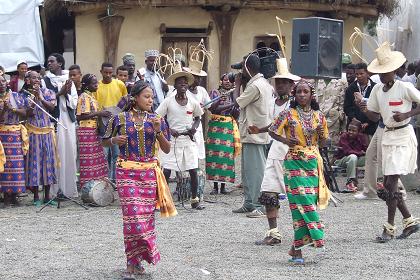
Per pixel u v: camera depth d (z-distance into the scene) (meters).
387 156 11.25
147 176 9.28
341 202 14.84
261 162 13.51
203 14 23.73
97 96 16.28
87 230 12.38
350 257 10.25
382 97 11.36
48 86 16.17
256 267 9.77
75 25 24.03
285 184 9.94
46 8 24.36
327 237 11.59
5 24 21.88
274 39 24.03
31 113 14.81
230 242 11.30
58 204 14.70
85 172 15.49
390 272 9.43
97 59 23.94
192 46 23.86
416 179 16.53
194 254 10.54
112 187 15.11
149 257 9.21
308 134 9.84
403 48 25.70
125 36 23.78
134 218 9.14
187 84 14.28
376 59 11.45
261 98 13.05
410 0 25.44
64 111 15.69
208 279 9.18
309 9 23.86
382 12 24.89
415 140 11.44
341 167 16.91
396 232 11.81
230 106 15.96
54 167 15.13
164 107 14.25
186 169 14.27
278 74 12.76
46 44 25.95
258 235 11.81
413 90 11.16
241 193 16.52
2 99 14.54
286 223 12.70
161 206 9.35
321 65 14.17
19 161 14.77
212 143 16.09
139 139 9.29
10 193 14.97
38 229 12.48
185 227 12.52
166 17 23.73
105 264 10.02
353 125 16.78
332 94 18.28
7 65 21.88
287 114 9.90
